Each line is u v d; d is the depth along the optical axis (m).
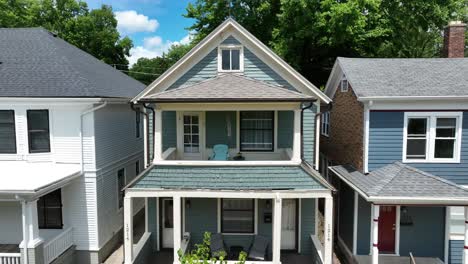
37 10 33.34
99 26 41.75
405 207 10.73
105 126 12.41
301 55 23.95
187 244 10.86
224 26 11.48
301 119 10.57
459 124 10.42
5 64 12.33
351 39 20.36
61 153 11.38
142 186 9.66
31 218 9.20
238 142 11.83
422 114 10.53
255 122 11.81
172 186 9.64
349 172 11.88
